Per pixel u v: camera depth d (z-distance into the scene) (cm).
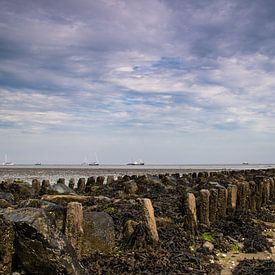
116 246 1182
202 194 1573
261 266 1108
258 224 1695
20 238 822
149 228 1209
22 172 9625
